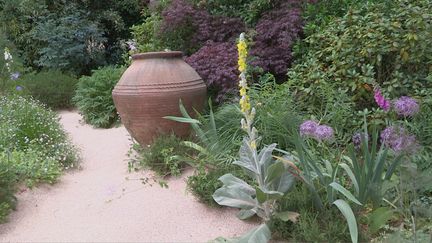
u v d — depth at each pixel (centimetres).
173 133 466
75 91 770
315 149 390
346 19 494
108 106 669
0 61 930
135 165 458
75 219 363
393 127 320
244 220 344
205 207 365
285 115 427
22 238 336
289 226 315
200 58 559
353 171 318
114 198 394
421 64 452
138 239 330
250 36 587
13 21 1101
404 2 482
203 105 489
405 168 326
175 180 418
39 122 534
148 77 454
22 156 439
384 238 292
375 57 450
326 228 304
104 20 1223
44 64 1031
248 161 319
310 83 470
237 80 534
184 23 624
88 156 522
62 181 440
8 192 371
